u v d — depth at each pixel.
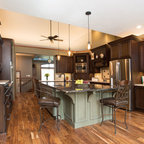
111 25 3.22
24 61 8.80
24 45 6.29
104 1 2.15
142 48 3.88
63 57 6.94
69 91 2.09
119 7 2.35
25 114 3.45
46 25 4.77
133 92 3.74
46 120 2.78
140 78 3.98
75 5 2.27
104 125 2.64
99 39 5.74
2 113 2.30
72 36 6.06
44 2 2.17
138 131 2.37
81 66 6.79
